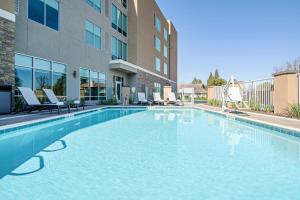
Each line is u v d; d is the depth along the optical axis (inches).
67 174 137.0
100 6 753.0
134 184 122.6
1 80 368.8
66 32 573.3
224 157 175.6
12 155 178.9
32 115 371.2
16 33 428.8
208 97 834.8
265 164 158.9
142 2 1018.7
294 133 249.4
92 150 195.6
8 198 105.2
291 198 107.3
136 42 952.9
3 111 370.9
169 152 189.9
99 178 131.0
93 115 496.7
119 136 261.4
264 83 491.2
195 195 109.7
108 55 800.3
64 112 438.0
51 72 521.7
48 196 107.4
